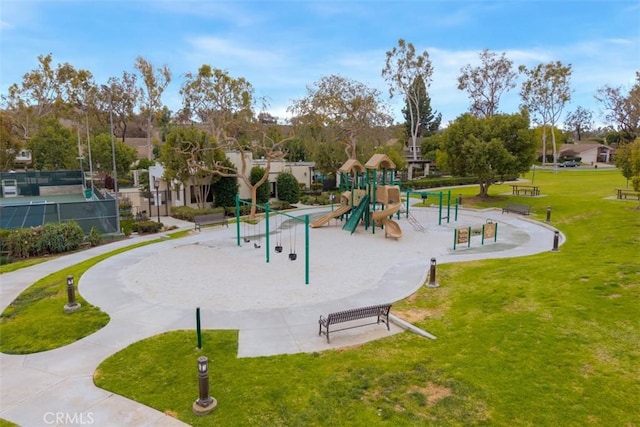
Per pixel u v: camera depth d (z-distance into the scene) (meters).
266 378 7.96
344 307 11.85
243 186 34.38
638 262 13.28
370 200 24.44
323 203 36.62
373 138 40.16
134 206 33.22
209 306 12.15
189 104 40.81
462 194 38.97
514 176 32.81
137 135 94.62
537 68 59.84
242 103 36.06
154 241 22.08
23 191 39.97
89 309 12.00
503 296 11.60
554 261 14.95
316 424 6.58
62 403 7.39
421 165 58.25
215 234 23.94
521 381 7.36
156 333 10.24
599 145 81.75
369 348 9.14
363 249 19.66
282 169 38.44
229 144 34.66
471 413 6.62
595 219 23.17
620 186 36.91
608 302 10.32
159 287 14.05
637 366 7.57
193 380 8.00
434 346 9.09
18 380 8.21
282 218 29.47
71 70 64.38
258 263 17.23
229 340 9.72
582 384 7.14
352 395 7.30
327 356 8.80
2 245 19.22
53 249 20.05
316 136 39.91
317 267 16.45
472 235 21.86
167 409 7.12
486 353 8.48
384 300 12.35
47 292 13.75
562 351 8.25
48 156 46.59
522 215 27.48
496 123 31.92
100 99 65.75
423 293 12.86
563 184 41.41
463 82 57.75
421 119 82.69
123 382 8.03
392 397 7.18
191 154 28.83
